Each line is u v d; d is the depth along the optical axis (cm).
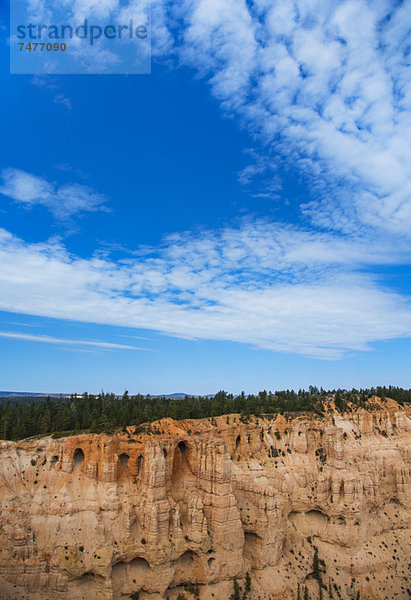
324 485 12025
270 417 13288
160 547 8994
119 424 10912
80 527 8825
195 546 9419
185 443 10756
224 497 9869
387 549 12019
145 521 9169
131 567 9031
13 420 12044
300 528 11738
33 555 8356
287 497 11644
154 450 9600
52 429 11788
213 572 9375
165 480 9669
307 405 14775
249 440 12250
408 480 13575
